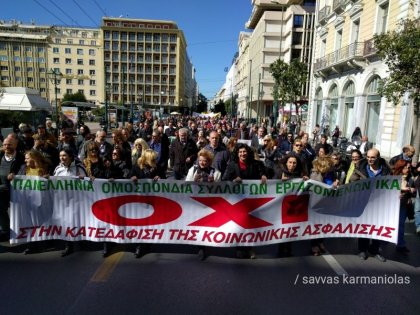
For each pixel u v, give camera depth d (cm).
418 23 1054
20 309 324
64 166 471
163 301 343
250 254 457
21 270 405
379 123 1783
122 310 326
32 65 10200
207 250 479
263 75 6231
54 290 360
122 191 451
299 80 2547
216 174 473
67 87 10712
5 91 2156
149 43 10269
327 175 488
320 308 338
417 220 569
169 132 1516
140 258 446
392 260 462
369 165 485
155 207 455
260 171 479
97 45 10694
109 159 516
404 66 920
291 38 5500
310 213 462
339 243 520
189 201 454
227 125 1856
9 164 482
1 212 491
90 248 477
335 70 2309
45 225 454
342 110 2281
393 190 458
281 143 927
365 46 1931
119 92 10356
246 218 455
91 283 376
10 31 10650
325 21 2677
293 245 507
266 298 354
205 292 362
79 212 455
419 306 348
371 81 1941
